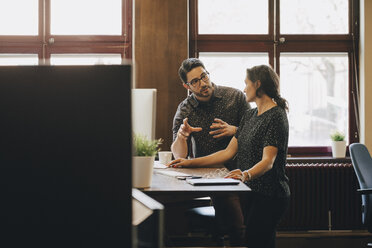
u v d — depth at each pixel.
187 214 2.92
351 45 5.14
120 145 0.54
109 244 0.55
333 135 5.04
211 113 3.23
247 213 2.40
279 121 2.29
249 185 2.34
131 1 4.89
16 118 0.54
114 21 4.92
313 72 5.15
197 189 1.81
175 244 4.18
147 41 4.68
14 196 0.54
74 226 0.55
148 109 2.44
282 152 2.32
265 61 5.09
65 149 0.54
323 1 5.12
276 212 2.33
